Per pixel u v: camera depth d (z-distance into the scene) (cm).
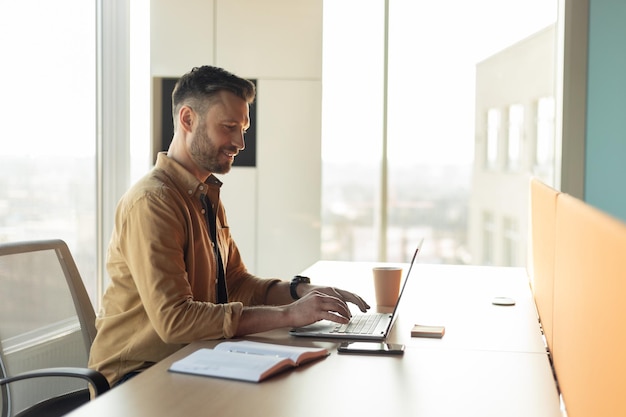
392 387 155
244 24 503
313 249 507
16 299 209
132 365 209
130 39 500
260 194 508
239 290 256
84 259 460
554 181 520
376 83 532
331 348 190
